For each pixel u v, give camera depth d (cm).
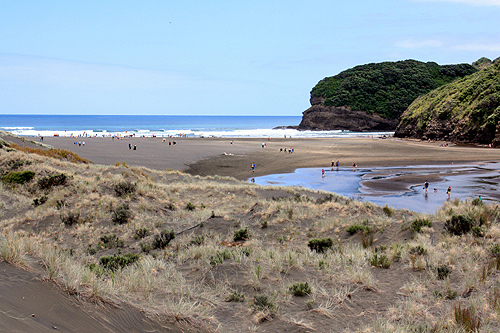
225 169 4816
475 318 477
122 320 414
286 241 1153
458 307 516
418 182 3706
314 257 849
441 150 6912
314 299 573
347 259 818
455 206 1404
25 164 2178
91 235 1246
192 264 783
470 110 9044
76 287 438
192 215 1566
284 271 728
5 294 367
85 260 904
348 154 6378
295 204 1745
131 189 1806
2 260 454
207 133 13438
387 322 476
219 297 585
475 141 8550
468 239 884
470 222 966
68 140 7931
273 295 584
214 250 884
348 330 477
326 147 7519
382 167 4947
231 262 766
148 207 1630
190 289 598
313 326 486
